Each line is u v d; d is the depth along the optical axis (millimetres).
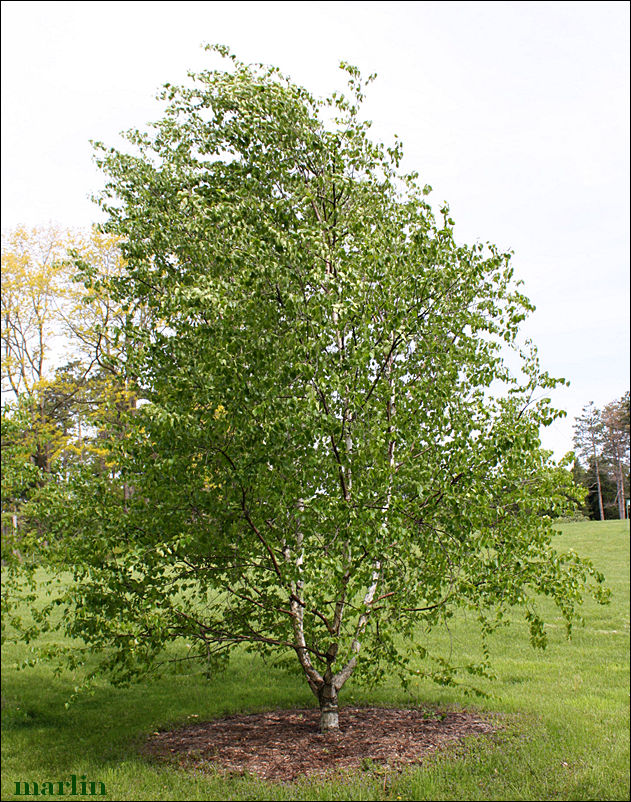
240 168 7527
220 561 6844
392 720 7633
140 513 6691
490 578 6414
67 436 15984
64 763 6551
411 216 7418
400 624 6641
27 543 6797
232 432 6340
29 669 10172
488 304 7242
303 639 7285
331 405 6449
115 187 7746
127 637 6430
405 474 6457
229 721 7914
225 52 7566
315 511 6172
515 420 6598
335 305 6020
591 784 5727
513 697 8781
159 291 7234
